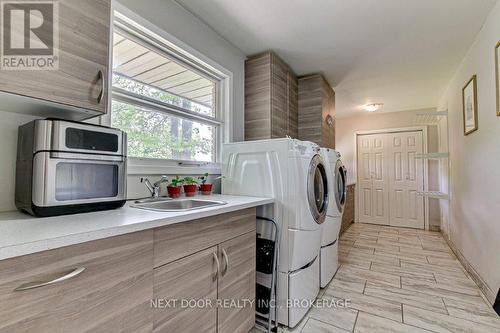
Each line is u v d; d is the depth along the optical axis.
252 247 1.59
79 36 1.05
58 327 0.70
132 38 1.73
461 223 2.94
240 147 2.01
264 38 2.38
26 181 1.01
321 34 2.31
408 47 2.54
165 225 1.01
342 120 5.66
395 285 2.30
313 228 1.86
